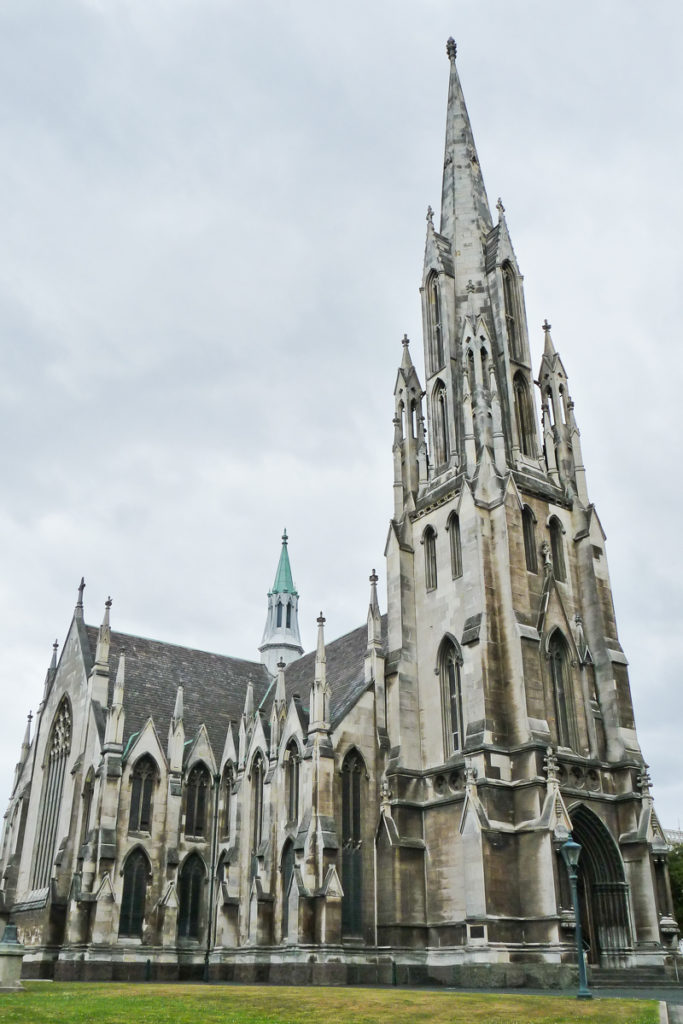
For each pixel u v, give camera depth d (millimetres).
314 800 56375
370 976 53094
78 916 62406
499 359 67375
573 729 56562
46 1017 29812
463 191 75125
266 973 57844
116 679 70562
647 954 50875
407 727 59406
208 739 74188
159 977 63344
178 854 67875
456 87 81062
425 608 62438
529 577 59188
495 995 37312
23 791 81438
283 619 131750
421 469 67250
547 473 65375
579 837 54156
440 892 54156
